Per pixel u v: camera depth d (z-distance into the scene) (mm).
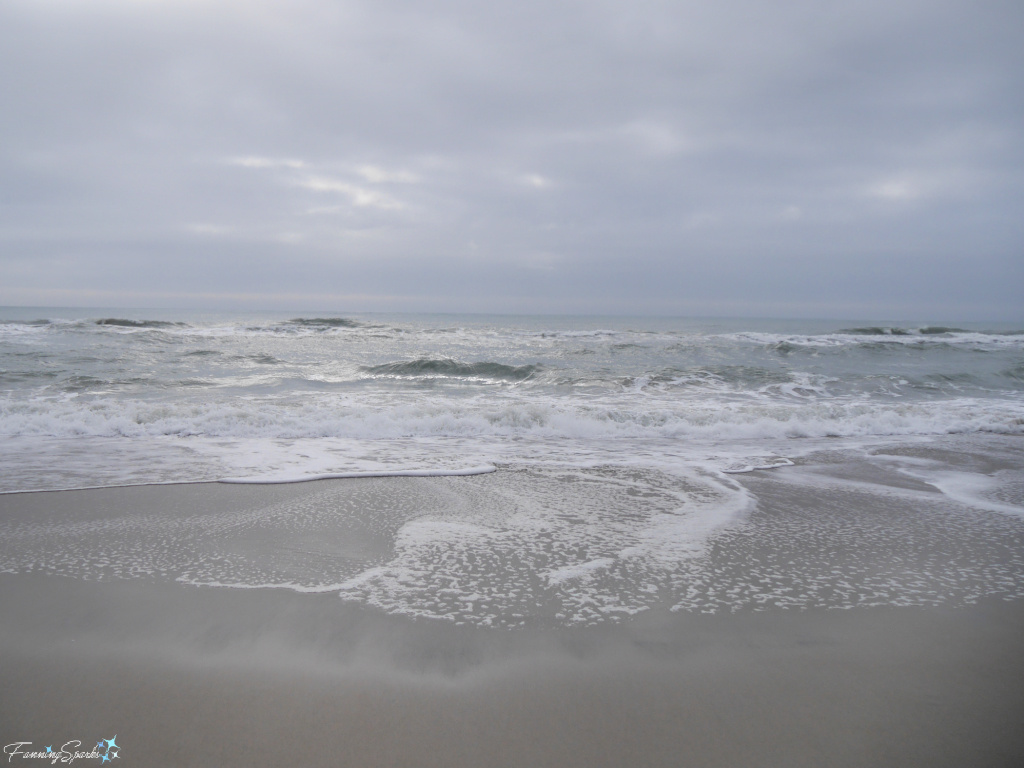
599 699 2121
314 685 2176
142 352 17000
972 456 6695
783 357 18859
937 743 1922
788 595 2998
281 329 28219
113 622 2594
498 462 6047
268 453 6254
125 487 4832
